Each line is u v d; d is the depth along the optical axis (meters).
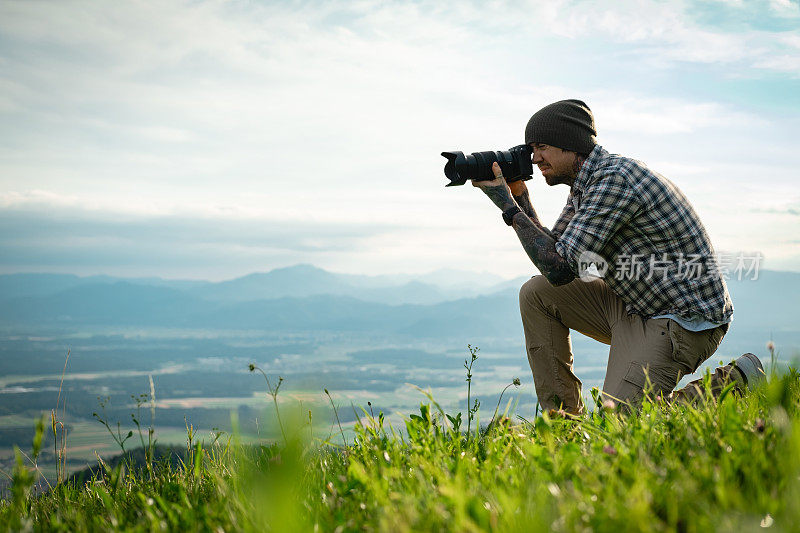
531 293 3.48
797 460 1.23
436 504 1.25
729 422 1.60
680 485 1.23
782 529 0.98
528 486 1.34
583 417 2.36
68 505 1.91
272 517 1.19
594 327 3.43
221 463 2.00
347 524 1.32
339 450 2.01
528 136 3.33
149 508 1.56
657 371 3.07
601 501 1.24
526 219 3.29
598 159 3.21
